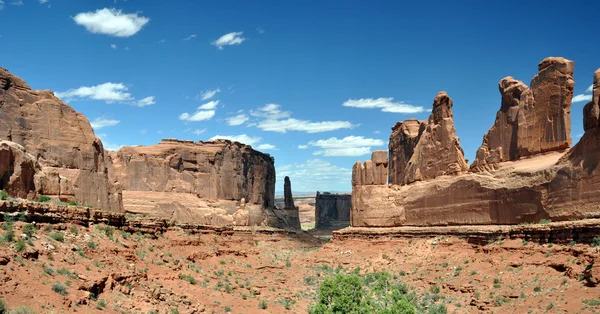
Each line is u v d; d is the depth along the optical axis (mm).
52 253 34688
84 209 42969
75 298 31031
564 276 45031
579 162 49688
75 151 52469
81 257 36969
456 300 51062
